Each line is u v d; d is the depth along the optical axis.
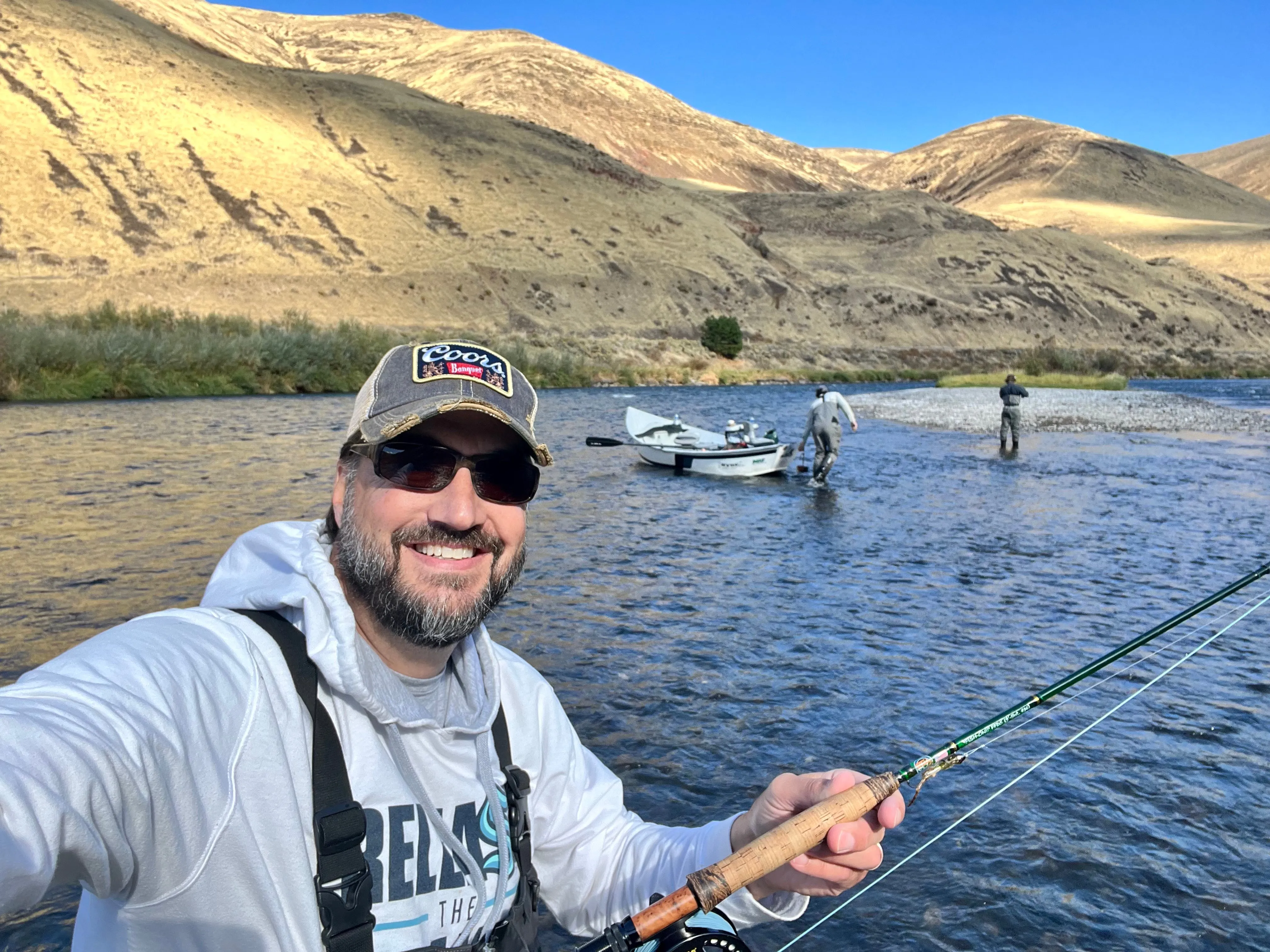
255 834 1.24
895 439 26.42
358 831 1.35
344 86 109.06
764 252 109.06
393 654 1.55
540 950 1.61
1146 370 86.62
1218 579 10.12
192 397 34.47
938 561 10.91
